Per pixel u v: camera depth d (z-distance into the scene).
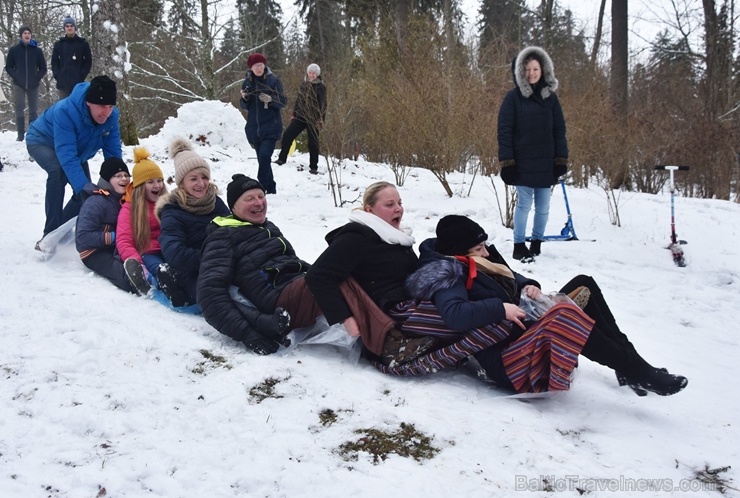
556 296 3.22
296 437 2.64
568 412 3.07
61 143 4.99
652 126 13.37
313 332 3.64
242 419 2.76
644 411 3.14
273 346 3.48
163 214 4.20
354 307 3.36
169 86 21.30
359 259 3.39
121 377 3.04
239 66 23.11
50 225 5.34
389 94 9.53
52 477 2.28
